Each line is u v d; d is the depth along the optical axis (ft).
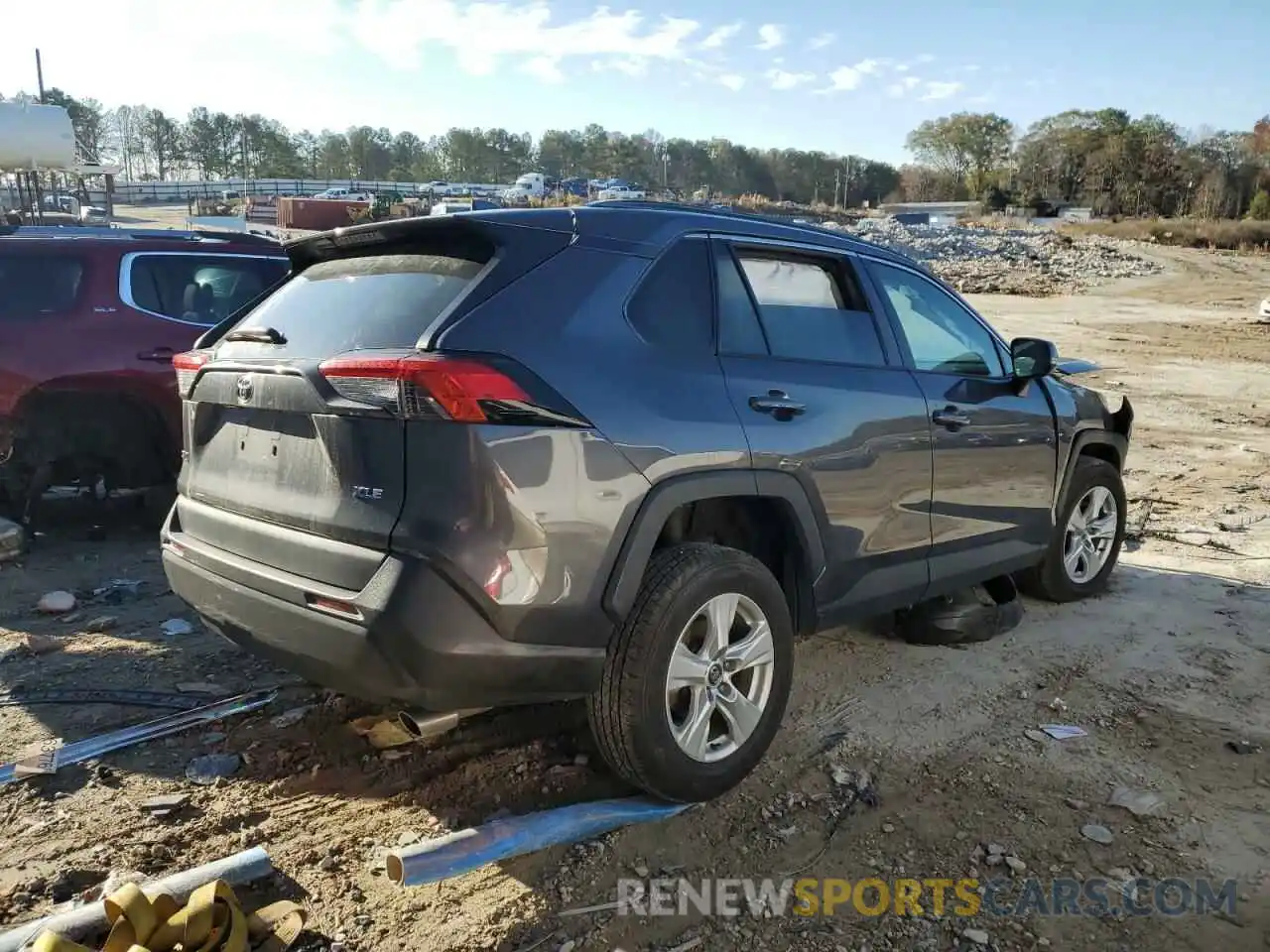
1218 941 8.72
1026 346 14.83
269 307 11.27
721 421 10.41
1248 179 361.71
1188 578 18.83
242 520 10.24
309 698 12.88
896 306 13.51
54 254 19.24
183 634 15.16
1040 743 12.16
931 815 10.58
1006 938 8.72
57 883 9.11
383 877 9.39
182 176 440.45
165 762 11.33
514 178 499.92
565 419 9.16
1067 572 17.03
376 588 8.73
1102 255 151.23
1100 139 403.34
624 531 9.54
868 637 15.61
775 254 12.03
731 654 10.62
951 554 13.93
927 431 13.01
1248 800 10.91
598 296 9.98
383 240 10.52
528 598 8.92
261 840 9.91
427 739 11.83
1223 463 29.86
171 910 8.28
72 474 19.56
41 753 11.38
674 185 489.26
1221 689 13.79
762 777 11.29
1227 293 107.34
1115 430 17.89
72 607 16.14
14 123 64.34
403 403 8.68
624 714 9.75
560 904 9.07
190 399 11.32
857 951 8.55
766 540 11.91
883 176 505.66
